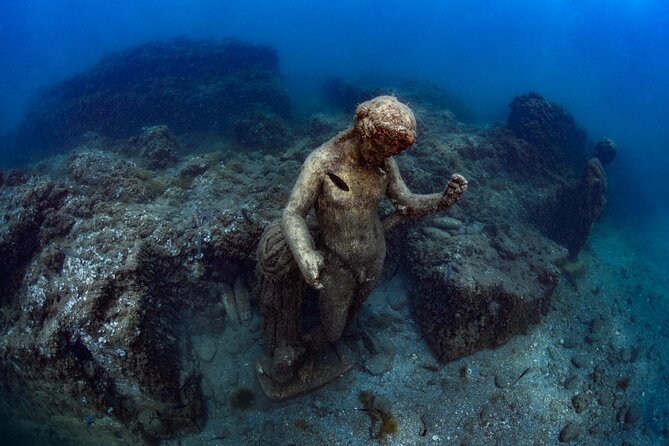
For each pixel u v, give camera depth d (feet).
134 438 17.11
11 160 53.16
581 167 41.32
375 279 14.46
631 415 18.90
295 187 12.07
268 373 17.74
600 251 32.60
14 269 20.10
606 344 22.49
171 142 34.14
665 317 26.23
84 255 18.33
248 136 39.96
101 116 50.88
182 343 19.81
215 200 23.21
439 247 22.52
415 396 18.22
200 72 58.95
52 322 16.66
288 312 15.62
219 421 17.65
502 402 18.39
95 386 16.57
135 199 23.24
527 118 38.86
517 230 28.17
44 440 19.20
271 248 13.94
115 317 16.55
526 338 21.80
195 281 20.26
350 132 11.84
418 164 31.12
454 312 19.86
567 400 19.08
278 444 16.47
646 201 42.98
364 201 12.23
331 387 18.33
